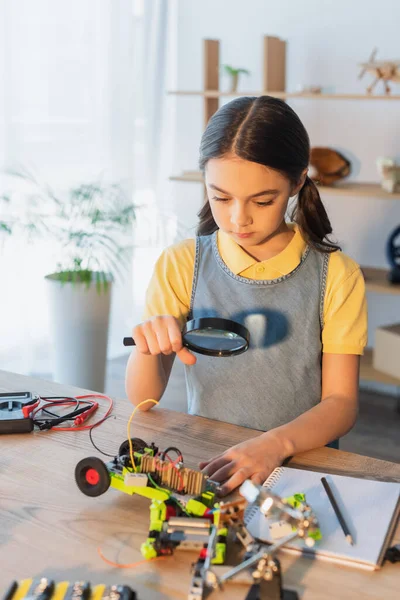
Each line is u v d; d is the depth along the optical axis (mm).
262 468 1000
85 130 3275
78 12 3168
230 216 1109
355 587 766
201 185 3758
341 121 3221
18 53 2967
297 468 1031
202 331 1023
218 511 842
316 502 913
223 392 1322
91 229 3201
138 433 1130
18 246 3045
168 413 1214
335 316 1279
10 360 3172
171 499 883
